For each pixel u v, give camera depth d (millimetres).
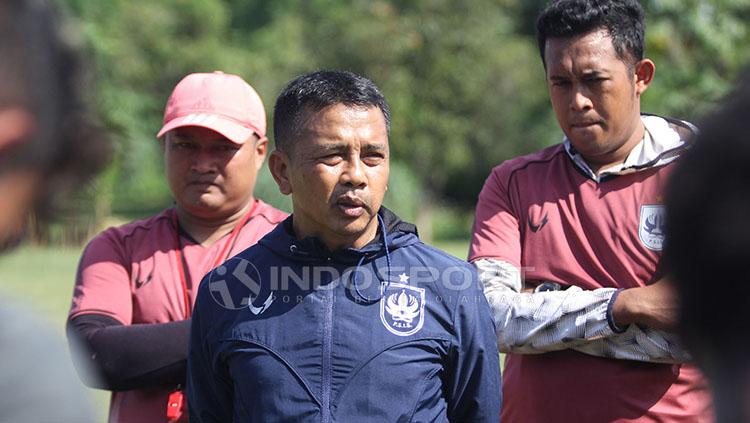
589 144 10633
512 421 11070
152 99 84312
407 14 67312
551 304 10219
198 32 89500
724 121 3531
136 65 80438
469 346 9109
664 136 10664
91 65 4910
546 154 11336
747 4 26656
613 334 10031
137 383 10273
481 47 67688
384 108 9367
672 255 3658
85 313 10664
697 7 26172
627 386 10344
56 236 4871
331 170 8938
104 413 18938
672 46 26109
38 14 4238
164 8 86688
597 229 10586
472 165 75062
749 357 3545
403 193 65250
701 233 3527
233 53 83750
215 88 11453
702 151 3557
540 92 72375
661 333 10070
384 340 8852
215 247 11258
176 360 10258
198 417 9445
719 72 26625
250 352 8891
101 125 4660
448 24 67250
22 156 4207
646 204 10477
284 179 9539
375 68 65688
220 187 11172
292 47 72625
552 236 10820
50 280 45219
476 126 69562
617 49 10531
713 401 3693
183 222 11461
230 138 11055
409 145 67312
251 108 11633
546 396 10664
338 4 69875
